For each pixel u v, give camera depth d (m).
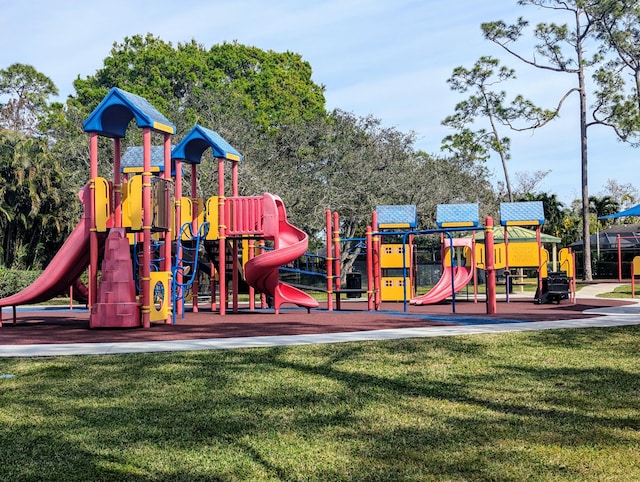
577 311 17.28
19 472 4.66
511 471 4.49
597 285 36.38
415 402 6.57
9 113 44.41
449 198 40.84
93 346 10.77
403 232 17.91
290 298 18.50
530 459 4.74
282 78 52.41
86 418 6.14
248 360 9.10
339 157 38.19
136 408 6.50
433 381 7.61
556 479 4.32
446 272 23.33
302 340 11.11
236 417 6.09
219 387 7.41
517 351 9.73
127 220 14.59
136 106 14.34
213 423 5.89
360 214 37.59
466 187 44.22
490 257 16.25
